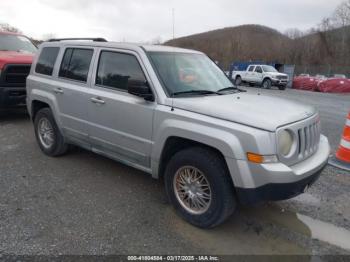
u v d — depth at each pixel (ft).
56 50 17.72
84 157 18.65
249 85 93.30
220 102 12.21
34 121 19.25
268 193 10.39
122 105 13.61
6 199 13.51
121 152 14.34
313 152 12.30
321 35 210.59
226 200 11.00
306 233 12.01
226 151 10.55
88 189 14.71
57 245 10.65
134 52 13.75
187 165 11.79
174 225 12.08
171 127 11.89
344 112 41.83
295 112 11.89
